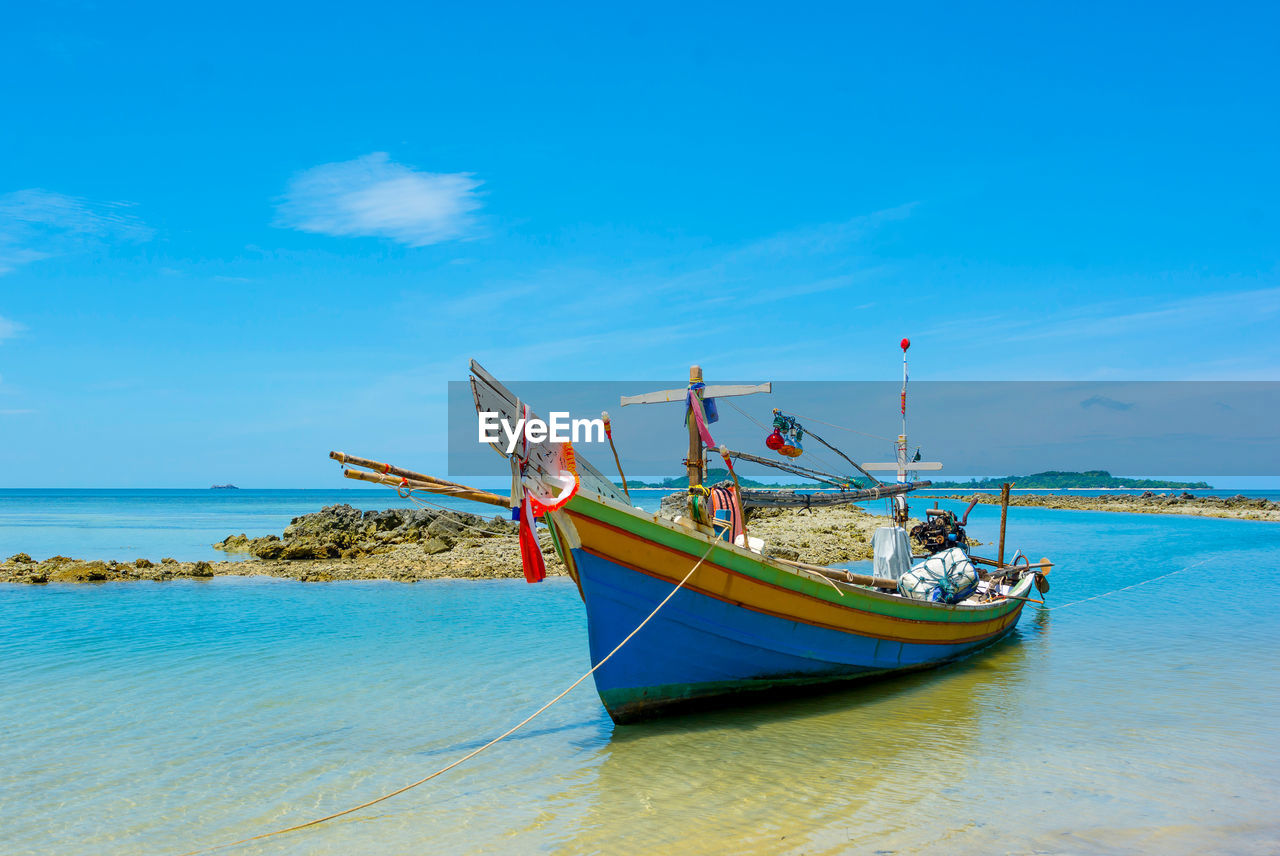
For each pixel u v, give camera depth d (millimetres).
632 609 10234
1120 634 17250
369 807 8203
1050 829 7430
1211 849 6984
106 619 18797
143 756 9750
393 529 37188
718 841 7262
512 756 9719
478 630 17484
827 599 11844
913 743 10039
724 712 11477
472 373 9047
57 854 7191
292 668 14109
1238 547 39750
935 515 16562
